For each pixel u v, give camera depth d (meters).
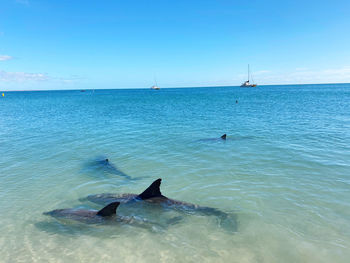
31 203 8.42
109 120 27.86
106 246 6.20
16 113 37.19
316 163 11.65
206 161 12.52
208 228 6.84
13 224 7.16
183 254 5.86
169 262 5.62
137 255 5.86
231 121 25.69
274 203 8.10
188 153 13.98
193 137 18.11
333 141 15.70
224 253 5.84
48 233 6.74
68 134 19.89
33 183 10.13
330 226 6.75
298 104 45.25
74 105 54.78
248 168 11.33
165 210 7.71
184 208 7.77
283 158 12.56
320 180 9.71
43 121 27.58
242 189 9.19
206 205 8.09
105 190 9.49
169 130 21.08
